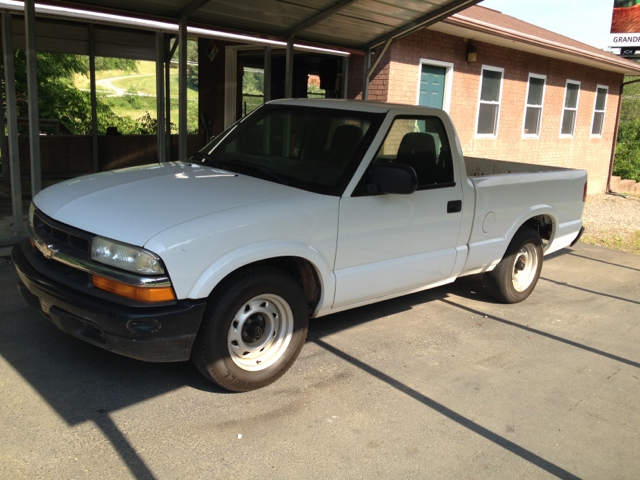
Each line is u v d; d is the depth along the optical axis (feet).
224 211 10.86
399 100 33.37
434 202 14.46
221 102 40.24
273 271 11.50
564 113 52.75
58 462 9.11
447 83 37.04
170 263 9.91
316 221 11.95
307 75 38.65
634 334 17.20
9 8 19.92
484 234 16.42
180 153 23.39
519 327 16.98
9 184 33.22
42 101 56.75
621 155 71.77
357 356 13.96
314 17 24.38
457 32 35.06
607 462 10.49
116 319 9.78
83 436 9.83
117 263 10.02
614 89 60.39
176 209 10.77
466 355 14.58
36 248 12.03
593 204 51.16
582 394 13.02
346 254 12.78
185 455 9.55
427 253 14.83
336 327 15.79
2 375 11.61
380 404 11.75
